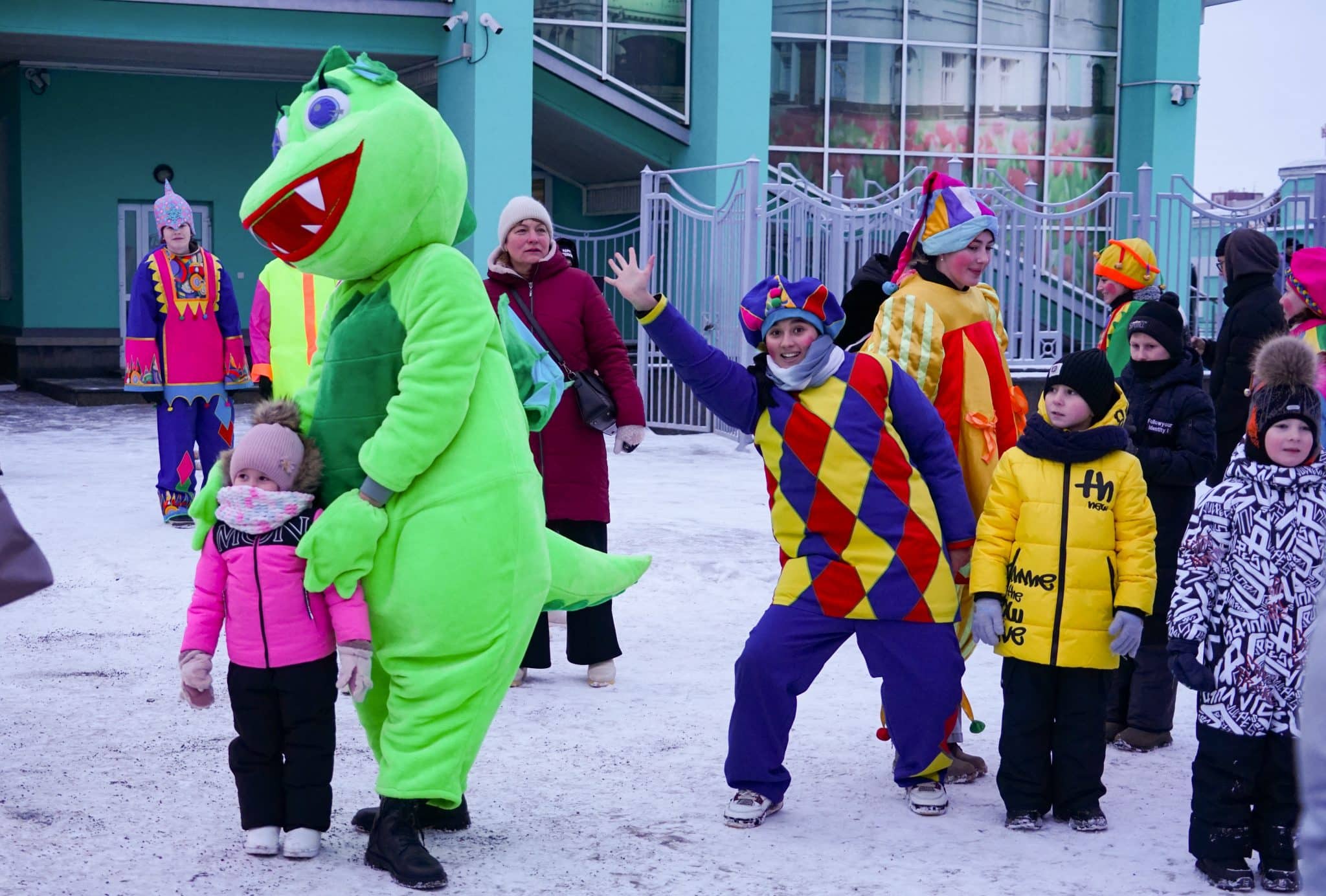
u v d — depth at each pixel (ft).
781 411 13.64
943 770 14.16
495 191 54.90
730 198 44.96
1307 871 4.20
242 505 11.76
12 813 13.30
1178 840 13.23
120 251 66.08
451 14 55.72
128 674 18.31
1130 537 13.30
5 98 66.85
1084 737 13.44
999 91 65.87
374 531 11.57
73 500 32.04
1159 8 65.16
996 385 14.89
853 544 13.47
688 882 11.98
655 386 49.75
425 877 11.66
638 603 23.16
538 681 18.58
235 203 67.36
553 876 12.07
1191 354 16.52
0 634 20.25
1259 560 12.06
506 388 12.37
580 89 58.65
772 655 13.48
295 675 12.02
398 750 11.87
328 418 12.20
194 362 29.30
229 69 64.39
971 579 13.70
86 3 52.19
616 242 67.15
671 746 15.80
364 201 11.68
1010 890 11.91
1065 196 67.15
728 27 58.29
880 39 64.03
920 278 15.06
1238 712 11.98
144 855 12.33
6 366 67.51
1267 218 47.09
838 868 12.37
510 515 11.91
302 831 12.24
